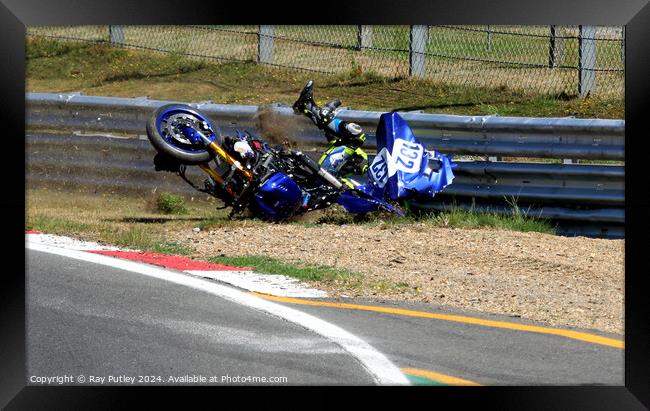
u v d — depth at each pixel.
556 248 34.25
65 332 23.97
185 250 33.62
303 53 67.19
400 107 57.72
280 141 46.47
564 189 38.91
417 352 22.47
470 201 40.72
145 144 49.59
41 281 28.62
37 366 21.88
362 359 22.02
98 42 74.50
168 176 48.78
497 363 21.83
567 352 22.67
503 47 63.81
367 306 26.38
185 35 72.19
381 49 62.62
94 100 51.81
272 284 28.75
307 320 24.95
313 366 21.73
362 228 37.59
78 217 41.94
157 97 64.50
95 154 51.19
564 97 56.62
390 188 38.78
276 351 22.66
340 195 39.00
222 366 21.80
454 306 26.52
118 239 35.28
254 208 38.53
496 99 57.25
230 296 27.31
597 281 29.73
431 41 64.19
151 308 26.06
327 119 39.34
